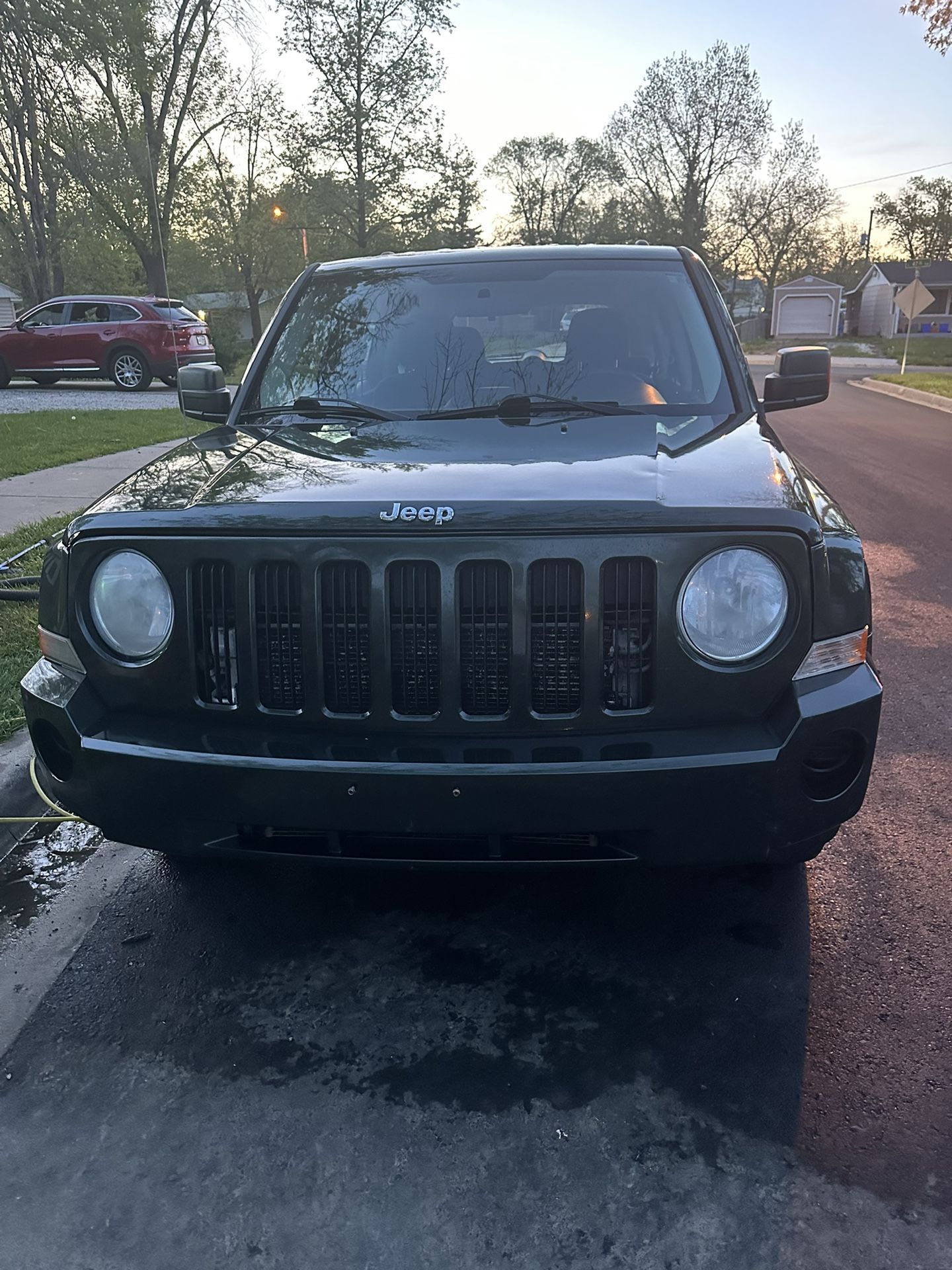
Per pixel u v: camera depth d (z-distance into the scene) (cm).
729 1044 235
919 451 1272
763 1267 179
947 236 8475
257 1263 182
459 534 214
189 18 3097
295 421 317
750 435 283
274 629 225
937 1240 183
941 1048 232
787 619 220
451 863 229
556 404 312
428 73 3847
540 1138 209
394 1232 187
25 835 345
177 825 236
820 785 229
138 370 1920
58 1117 217
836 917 285
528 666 218
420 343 344
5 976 267
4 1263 182
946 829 333
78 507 780
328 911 294
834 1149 204
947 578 649
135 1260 183
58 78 2727
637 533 213
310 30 3766
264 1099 221
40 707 246
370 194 4003
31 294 3403
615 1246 184
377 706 222
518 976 263
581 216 7294
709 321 347
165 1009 253
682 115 6075
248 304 5366
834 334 6656
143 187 3105
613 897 298
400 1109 218
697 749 218
